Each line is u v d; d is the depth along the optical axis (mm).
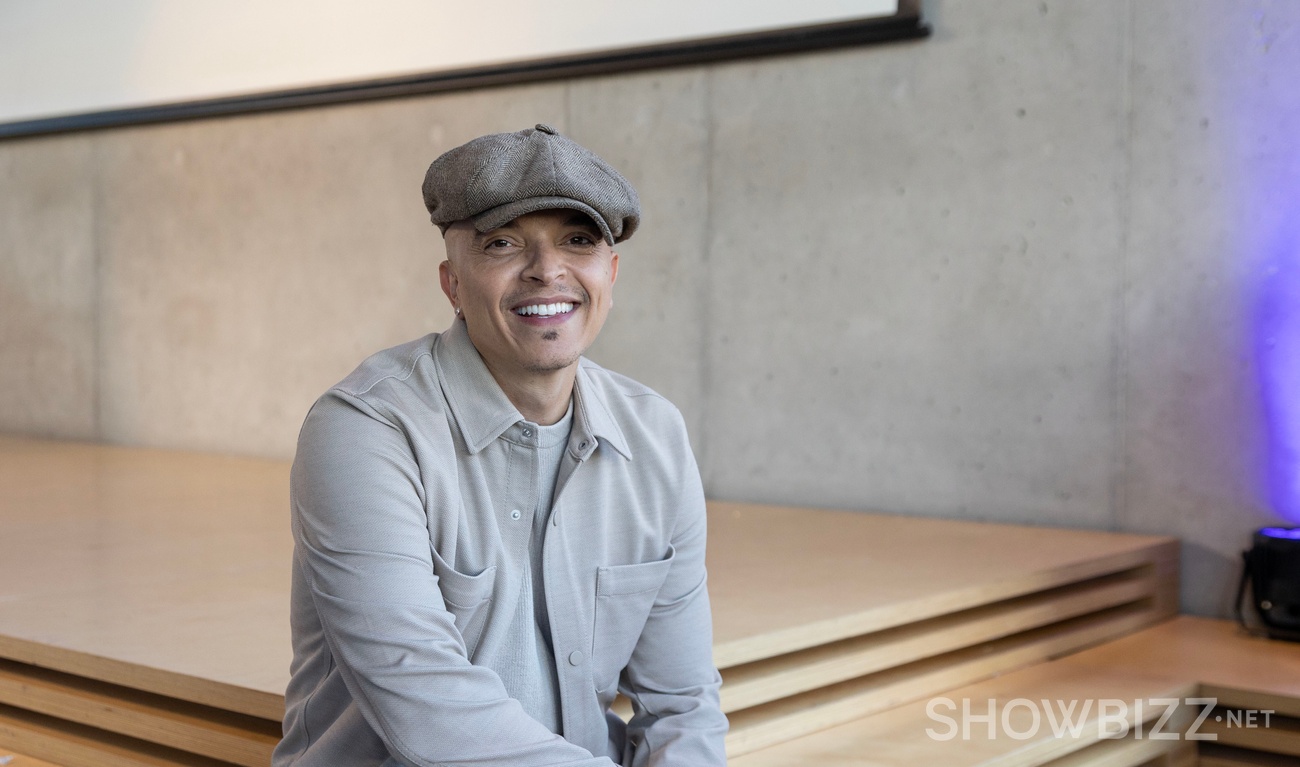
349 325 4977
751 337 4078
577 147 1434
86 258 5742
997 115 3639
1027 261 3607
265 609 2447
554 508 1471
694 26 4094
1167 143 3391
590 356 4414
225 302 5320
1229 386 3322
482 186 1372
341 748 1448
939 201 3740
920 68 3754
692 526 1616
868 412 3881
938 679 2566
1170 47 3379
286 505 3920
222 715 1972
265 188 5172
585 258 1435
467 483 1441
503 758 1336
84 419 5801
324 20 4922
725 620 2320
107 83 5555
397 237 4828
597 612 1519
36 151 5871
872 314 3863
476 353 1477
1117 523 3500
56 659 2127
